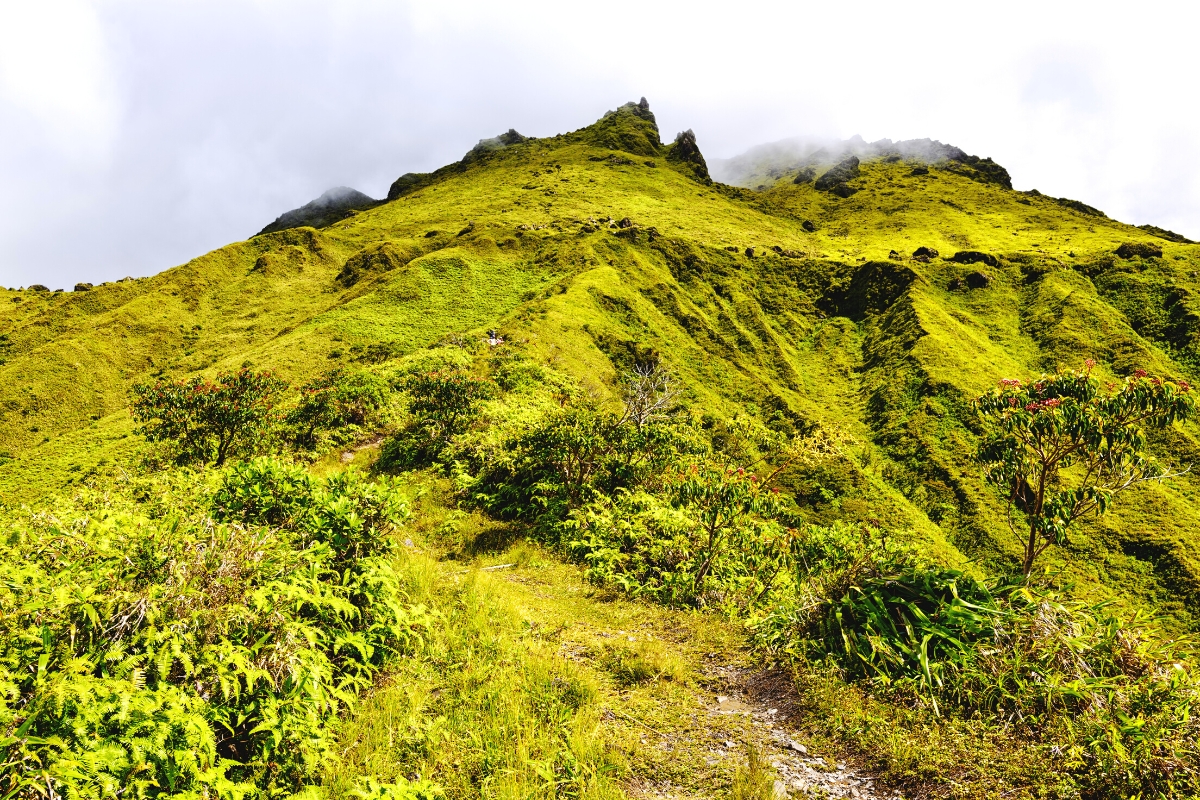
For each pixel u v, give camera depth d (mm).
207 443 19297
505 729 4305
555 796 3760
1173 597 40812
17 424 69000
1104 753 3789
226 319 99562
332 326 70875
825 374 88062
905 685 5023
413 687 4770
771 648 6414
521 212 155625
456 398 22500
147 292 105750
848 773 4254
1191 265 95938
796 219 197000
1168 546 43406
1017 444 9062
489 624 6418
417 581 6836
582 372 49531
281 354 64188
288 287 110375
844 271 113500
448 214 161875
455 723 4375
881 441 65562
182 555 4059
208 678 3520
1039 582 5984
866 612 5945
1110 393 8414
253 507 6008
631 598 9211
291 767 3572
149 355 87062
